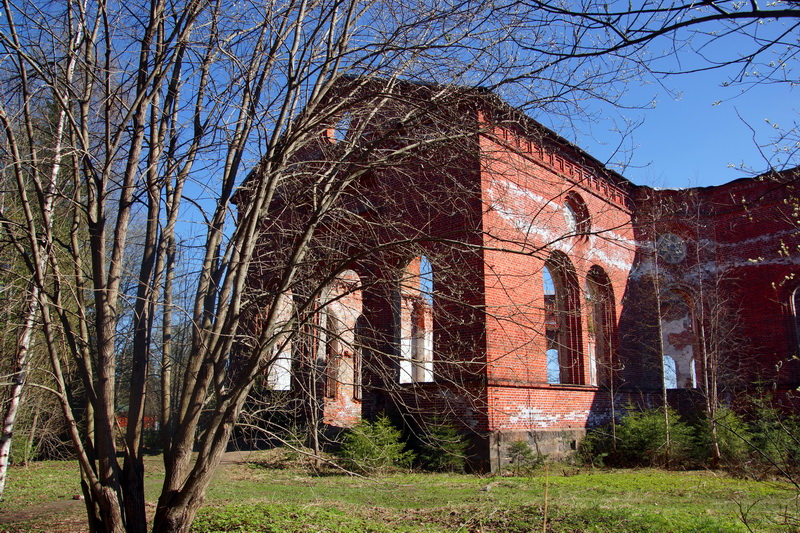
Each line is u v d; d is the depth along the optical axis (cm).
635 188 2205
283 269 724
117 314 670
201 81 723
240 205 762
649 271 2170
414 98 682
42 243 621
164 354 678
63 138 709
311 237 734
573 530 809
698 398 2045
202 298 671
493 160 750
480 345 1442
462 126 691
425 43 686
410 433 1560
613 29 436
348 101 713
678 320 2995
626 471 1509
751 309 2041
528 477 1360
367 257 771
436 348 1484
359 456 1341
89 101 656
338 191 692
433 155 779
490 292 1459
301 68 675
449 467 1435
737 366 2023
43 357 1446
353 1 683
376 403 1647
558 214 1800
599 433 1766
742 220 2100
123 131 662
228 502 1049
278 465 1557
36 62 626
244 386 598
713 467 1550
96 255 607
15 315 820
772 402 1914
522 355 1556
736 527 779
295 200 772
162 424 664
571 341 1859
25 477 1581
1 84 675
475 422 1453
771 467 1335
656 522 817
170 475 591
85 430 610
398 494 1137
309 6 711
